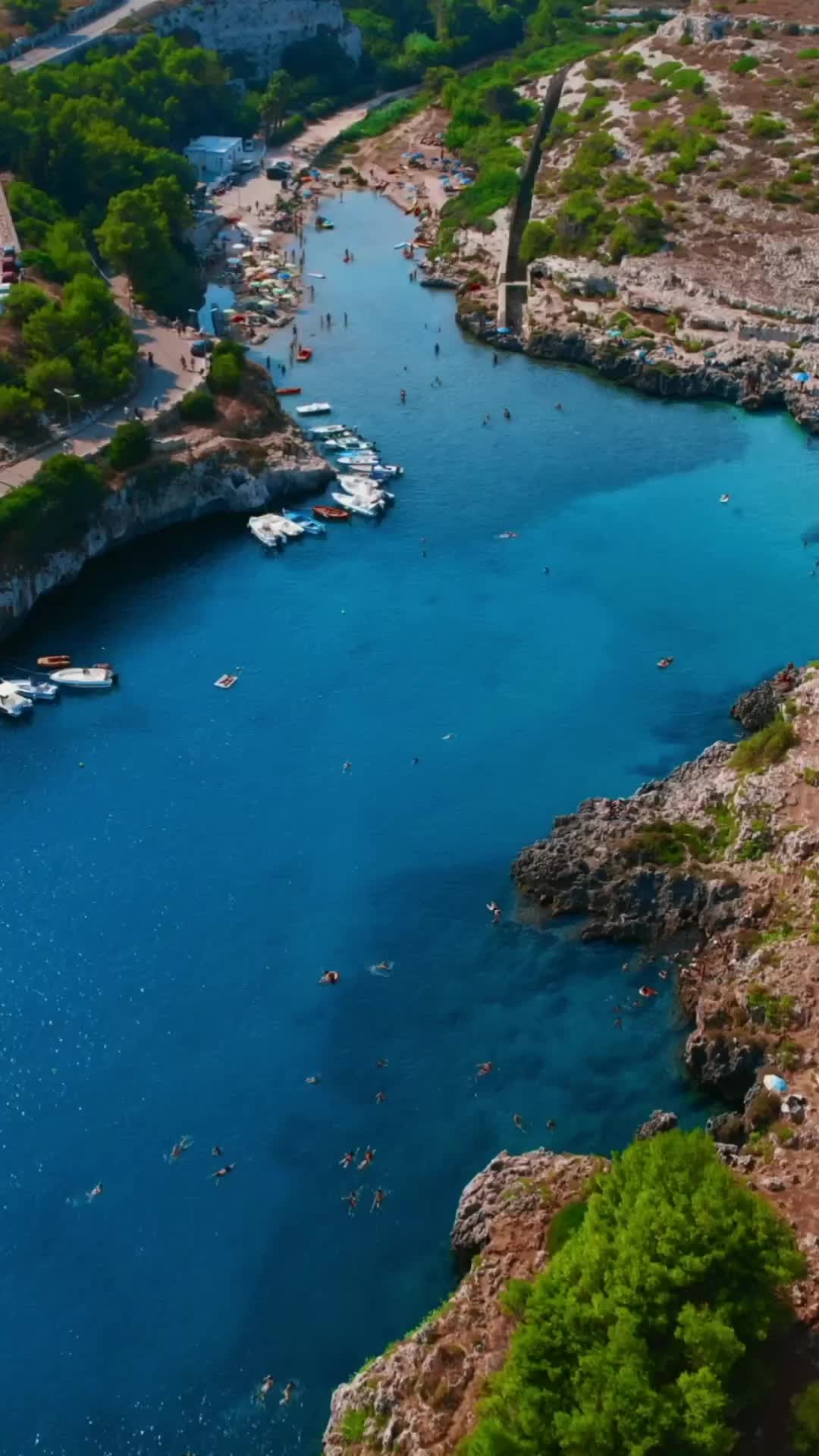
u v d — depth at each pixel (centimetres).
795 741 12762
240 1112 10238
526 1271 8588
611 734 14112
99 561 17050
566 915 11931
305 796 13312
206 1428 8312
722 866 11838
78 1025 10950
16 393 17438
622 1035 10844
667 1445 6975
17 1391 8525
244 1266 9206
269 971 11450
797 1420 7362
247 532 17775
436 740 14025
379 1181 9738
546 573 16775
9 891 12212
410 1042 10812
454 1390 7900
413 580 16688
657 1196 7869
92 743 13975
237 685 14838
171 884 12300
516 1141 10006
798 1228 8594
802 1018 10238
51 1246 9331
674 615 15988
